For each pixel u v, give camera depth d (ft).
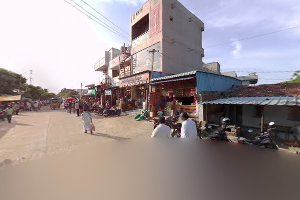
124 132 36.11
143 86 60.95
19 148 26.03
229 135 33.40
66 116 67.46
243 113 40.50
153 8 61.00
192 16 70.33
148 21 67.56
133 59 70.13
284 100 30.17
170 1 60.29
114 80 85.51
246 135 33.47
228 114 41.93
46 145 27.40
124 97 67.72
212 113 39.83
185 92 45.65
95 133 35.76
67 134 35.14
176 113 43.88
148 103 53.57
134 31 71.87
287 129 34.04
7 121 55.72
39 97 203.92
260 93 37.86
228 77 46.78
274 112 36.22
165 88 51.49
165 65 57.47
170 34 59.62
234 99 36.73
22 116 69.31
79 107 72.33
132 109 63.36
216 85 43.70
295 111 33.71
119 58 79.56
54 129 40.63
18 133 37.11
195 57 70.54
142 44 65.26
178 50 62.23
